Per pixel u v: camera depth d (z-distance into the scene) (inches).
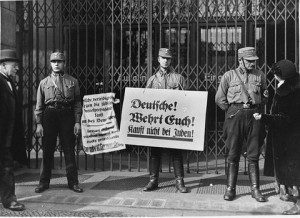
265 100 211.3
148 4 267.4
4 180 189.6
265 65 257.9
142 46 336.5
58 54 217.0
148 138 227.8
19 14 276.7
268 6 270.7
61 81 217.8
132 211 190.5
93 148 249.6
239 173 265.7
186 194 214.7
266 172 211.6
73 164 220.4
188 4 278.8
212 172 268.8
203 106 223.5
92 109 249.8
